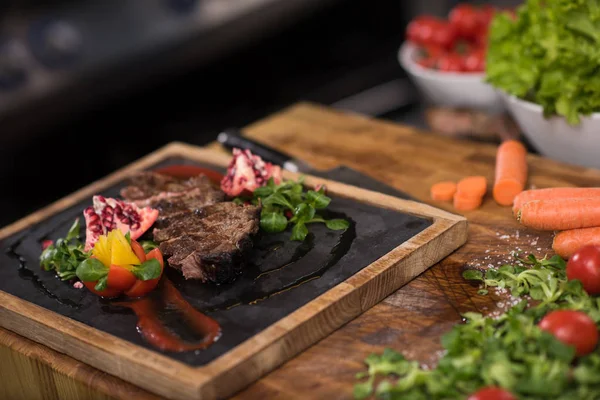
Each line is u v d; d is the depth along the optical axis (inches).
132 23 62.7
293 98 69.3
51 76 58.4
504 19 46.0
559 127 44.5
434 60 52.9
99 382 35.9
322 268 38.3
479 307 37.1
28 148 58.0
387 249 38.9
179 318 36.7
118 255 37.3
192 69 62.1
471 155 46.1
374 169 46.1
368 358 34.8
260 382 34.9
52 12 63.0
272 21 64.6
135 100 61.5
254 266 38.7
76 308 37.8
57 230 42.6
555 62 43.9
